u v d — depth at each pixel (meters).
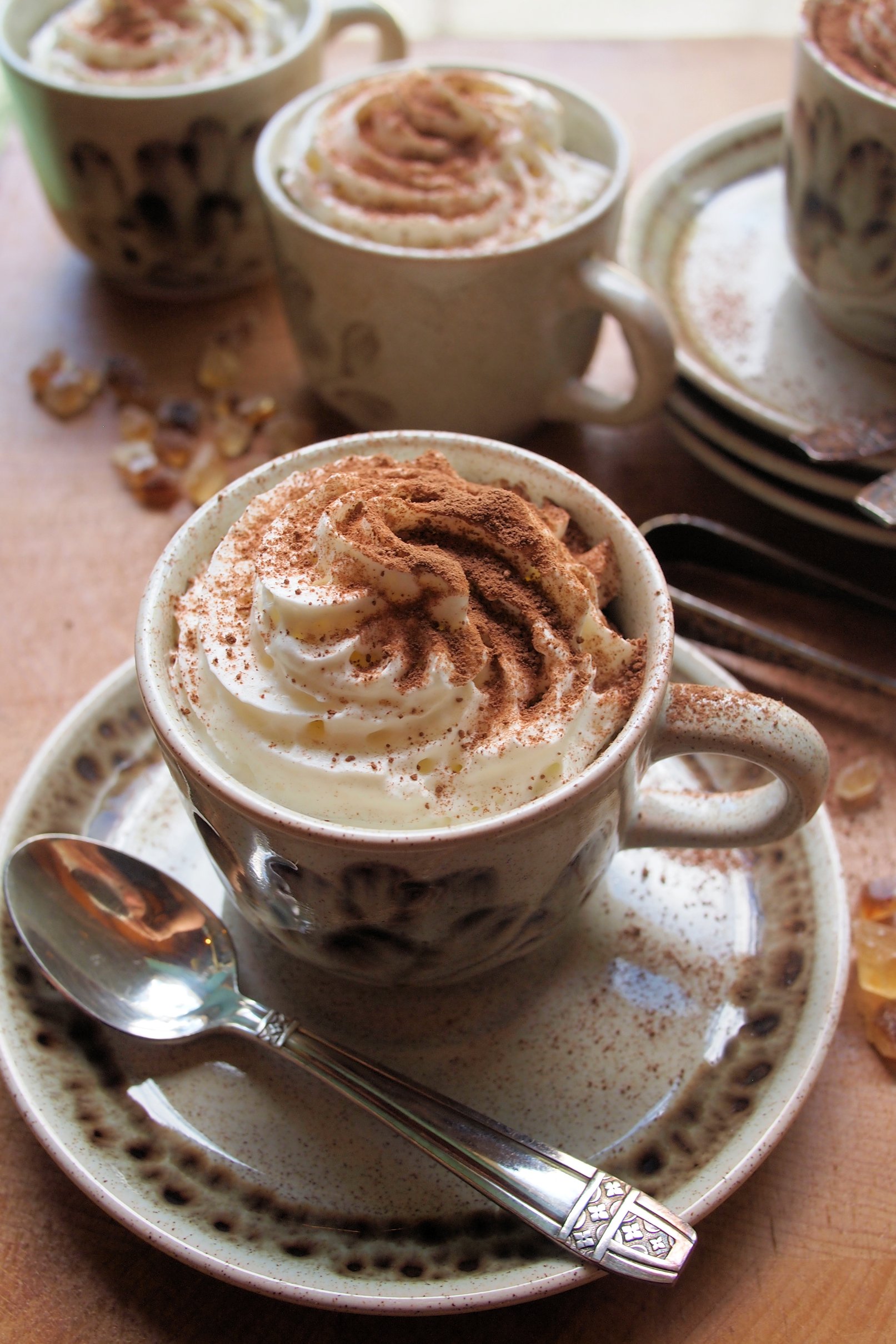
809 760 0.34
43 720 0.43
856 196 0.45
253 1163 0.35
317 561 0.35
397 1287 0.33
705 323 0.50
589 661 0.35
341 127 0.48
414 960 0.35
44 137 0.50
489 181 0.47
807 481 0.45
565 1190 0.34
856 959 0.39
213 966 0.37
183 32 0.52
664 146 0.59
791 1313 0.34
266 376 0.53
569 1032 0.37
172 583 0.36
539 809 0.32
